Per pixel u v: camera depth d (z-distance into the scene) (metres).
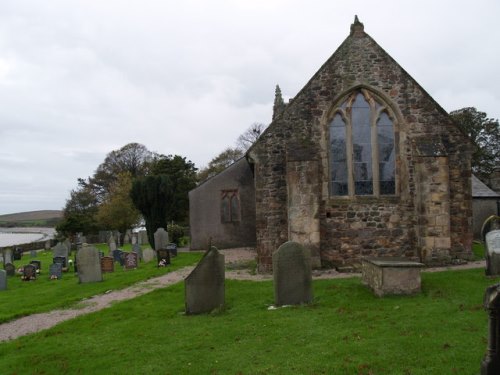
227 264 19.44
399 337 7.55
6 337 10.09
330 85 16.05
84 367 7.42
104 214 47.19
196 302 10.54
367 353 6.94
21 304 13.69
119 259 23.42
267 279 14.44
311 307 10.16
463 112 52.12
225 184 29.52
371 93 16.11
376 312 9.31
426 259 14.95
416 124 15.98
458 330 7.71
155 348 8.08
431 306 9.40
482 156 50.75
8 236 98.88
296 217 15.12
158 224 28.53
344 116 16.09
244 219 29.36
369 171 16.14
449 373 6.00
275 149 16.03
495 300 5.32
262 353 7.34
